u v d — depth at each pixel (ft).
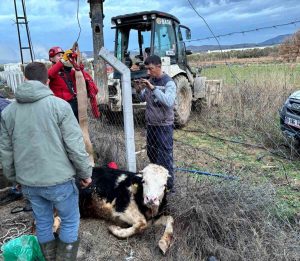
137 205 11.14
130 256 10.20
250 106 25.88
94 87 14.62
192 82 27.89
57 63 13.38
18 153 7.61
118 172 12.00
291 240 9.90
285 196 13.78
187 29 28.58
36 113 7.38
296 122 17.52
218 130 24.40
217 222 10.77
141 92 12.97
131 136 12.76
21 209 12.60
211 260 9.75
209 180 12.78
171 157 13.03
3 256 8.94
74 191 8.14
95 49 23.11
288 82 29.50
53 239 8.53
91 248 10.43
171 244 10.43
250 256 9.59
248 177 13.84
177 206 11.48
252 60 47.42
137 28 25.75
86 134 13.84
